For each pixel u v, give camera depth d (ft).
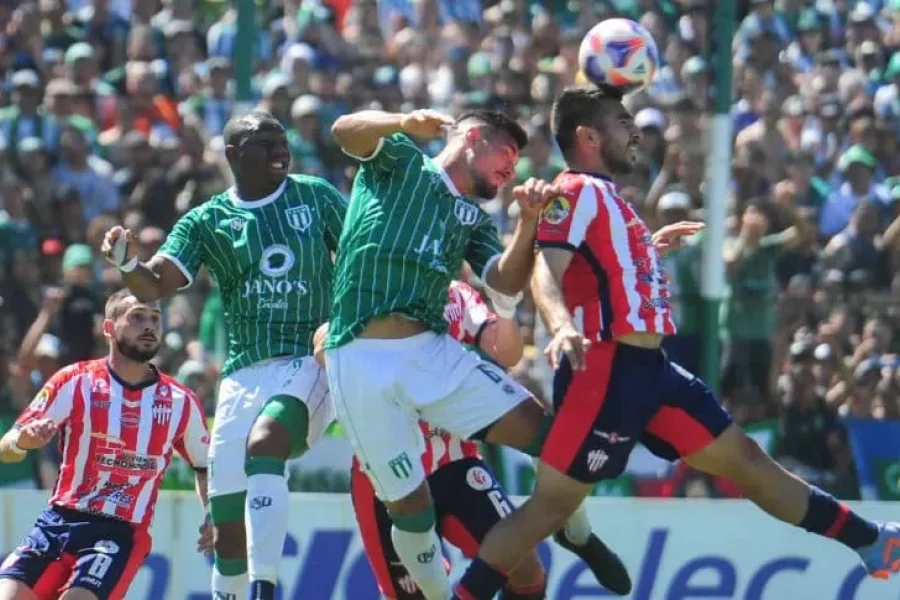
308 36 131.85
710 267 104.94
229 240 68.90
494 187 63.46
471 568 60.54
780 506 62.08
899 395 106.63
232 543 68.39
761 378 106.01
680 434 61.16
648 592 88.58
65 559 74.23
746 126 127.03
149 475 75.61
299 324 68.64
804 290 109.29
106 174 111.34
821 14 142.20
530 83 130.00
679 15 132.36
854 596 89.45
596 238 59.21
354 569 87.66
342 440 97.35
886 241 113.19
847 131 125.49
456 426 62.18
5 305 104.37
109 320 75.41
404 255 61.62
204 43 133.18
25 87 112.16
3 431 100.12
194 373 101.71
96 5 133.49
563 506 60.03
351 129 61.77
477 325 71.00
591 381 59.21
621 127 61.00
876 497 104.68
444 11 138.31
